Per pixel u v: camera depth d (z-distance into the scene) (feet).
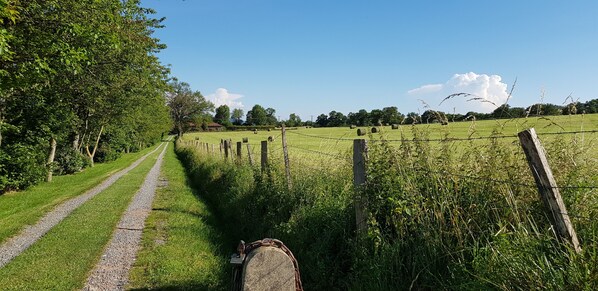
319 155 27.07
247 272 10.80
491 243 10.96
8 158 49.08
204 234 27.55
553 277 8.89
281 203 24.14
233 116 566.77
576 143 12.68
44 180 65.72
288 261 11.00
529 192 11.93
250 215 27.78
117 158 137.49
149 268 20.94
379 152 16.11
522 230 10.50
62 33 36.01
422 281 12.48
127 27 53.47
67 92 59.21
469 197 13.06
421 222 13.05
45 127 56.13
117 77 65.00
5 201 44.60
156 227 30.22
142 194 48.80
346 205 18.02
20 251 24.54
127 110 94.63
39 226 31.42
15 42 32.09
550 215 10.14
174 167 93.81
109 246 25.26
